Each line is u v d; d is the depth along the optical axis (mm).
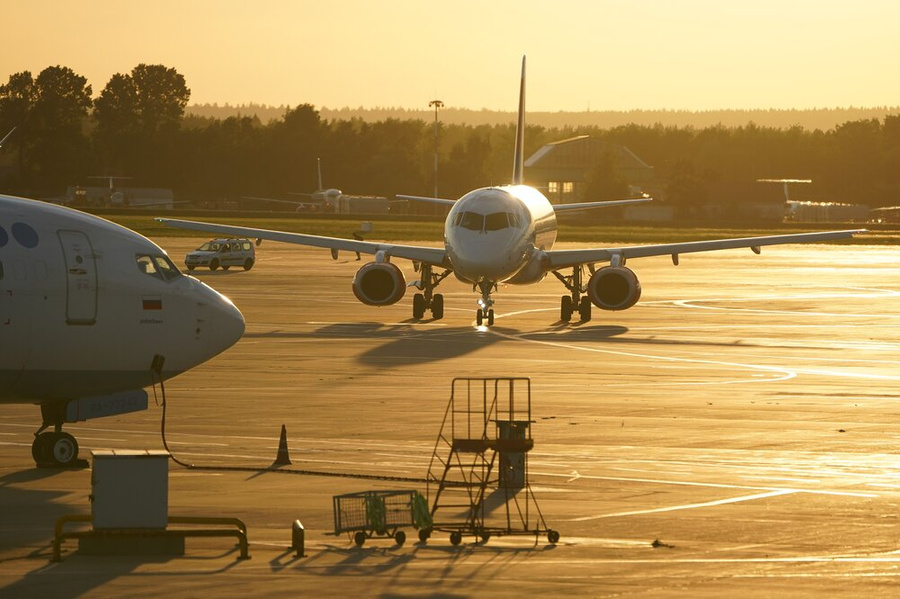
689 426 100000
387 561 58719
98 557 59594
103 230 88875
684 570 57312
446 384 123562
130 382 89500
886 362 147000
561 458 86188
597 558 59531
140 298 88562
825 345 165500
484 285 187250
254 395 115438
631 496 74250
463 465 83562
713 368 139375
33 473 81812
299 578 55406
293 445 90750
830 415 106438
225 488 75688
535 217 195625
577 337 172000
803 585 54938
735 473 81375
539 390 120438
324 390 118938
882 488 77188
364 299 197375
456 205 189000
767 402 113750
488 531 63844
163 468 60906
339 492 74812
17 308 83250
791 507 71562
